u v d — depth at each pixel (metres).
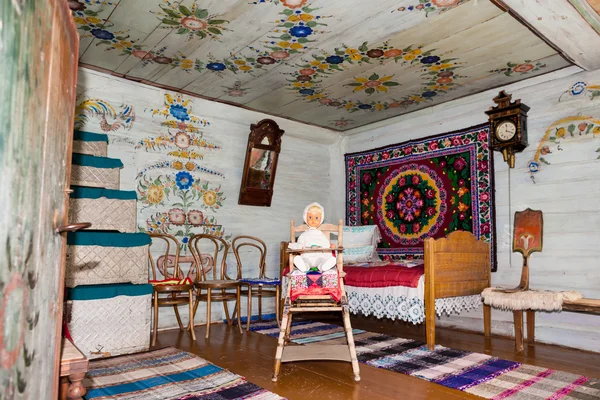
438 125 5.05
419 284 3.58
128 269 3.51
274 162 5.33
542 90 4.17
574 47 3.42
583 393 2.54
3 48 0.72
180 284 3.83
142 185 4.43
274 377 2.78
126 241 3.49
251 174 5.14
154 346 3.67
